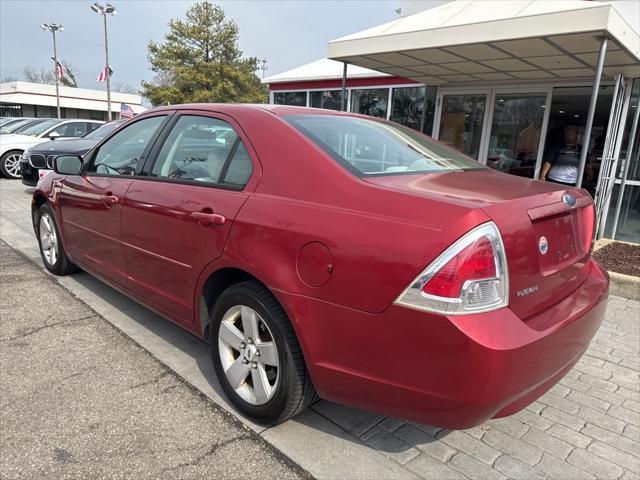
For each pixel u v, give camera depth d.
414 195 2.04
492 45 5.80
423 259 1.84
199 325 2.88
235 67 40.91
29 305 4.01
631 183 7.48
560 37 5.18
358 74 11.27
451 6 6.58
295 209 2.27
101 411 2.60
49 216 4.60
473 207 1.89
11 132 13.91
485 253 1.83
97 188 3.66
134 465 2.21
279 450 2.37
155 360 3.19
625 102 7.20
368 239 1.99
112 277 3.64
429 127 9.97
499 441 2.55
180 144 3.11
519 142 8.70
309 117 2.85
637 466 2.41
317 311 2.13
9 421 2.48
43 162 8.60
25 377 2.91
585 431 2.68
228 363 2.66
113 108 56.47
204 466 2.23
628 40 5.48
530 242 2.02
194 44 40.62
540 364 1.97
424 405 1.94
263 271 2.30
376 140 2.88
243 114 2.81
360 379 2.07
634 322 4.27
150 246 3.10
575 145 7.16
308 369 2.23
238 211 2.48
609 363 3.50
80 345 3.35
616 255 6.30
